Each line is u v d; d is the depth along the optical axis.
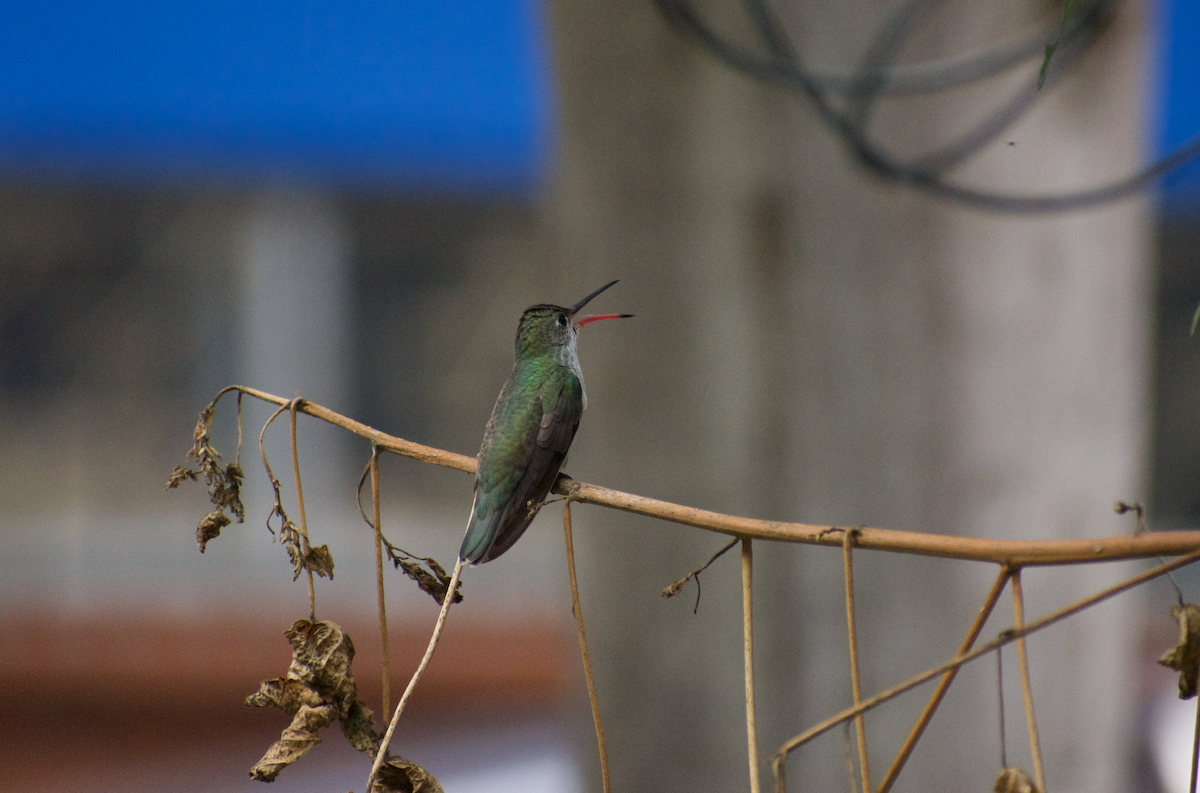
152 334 35.34
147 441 36.25
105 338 36.19
